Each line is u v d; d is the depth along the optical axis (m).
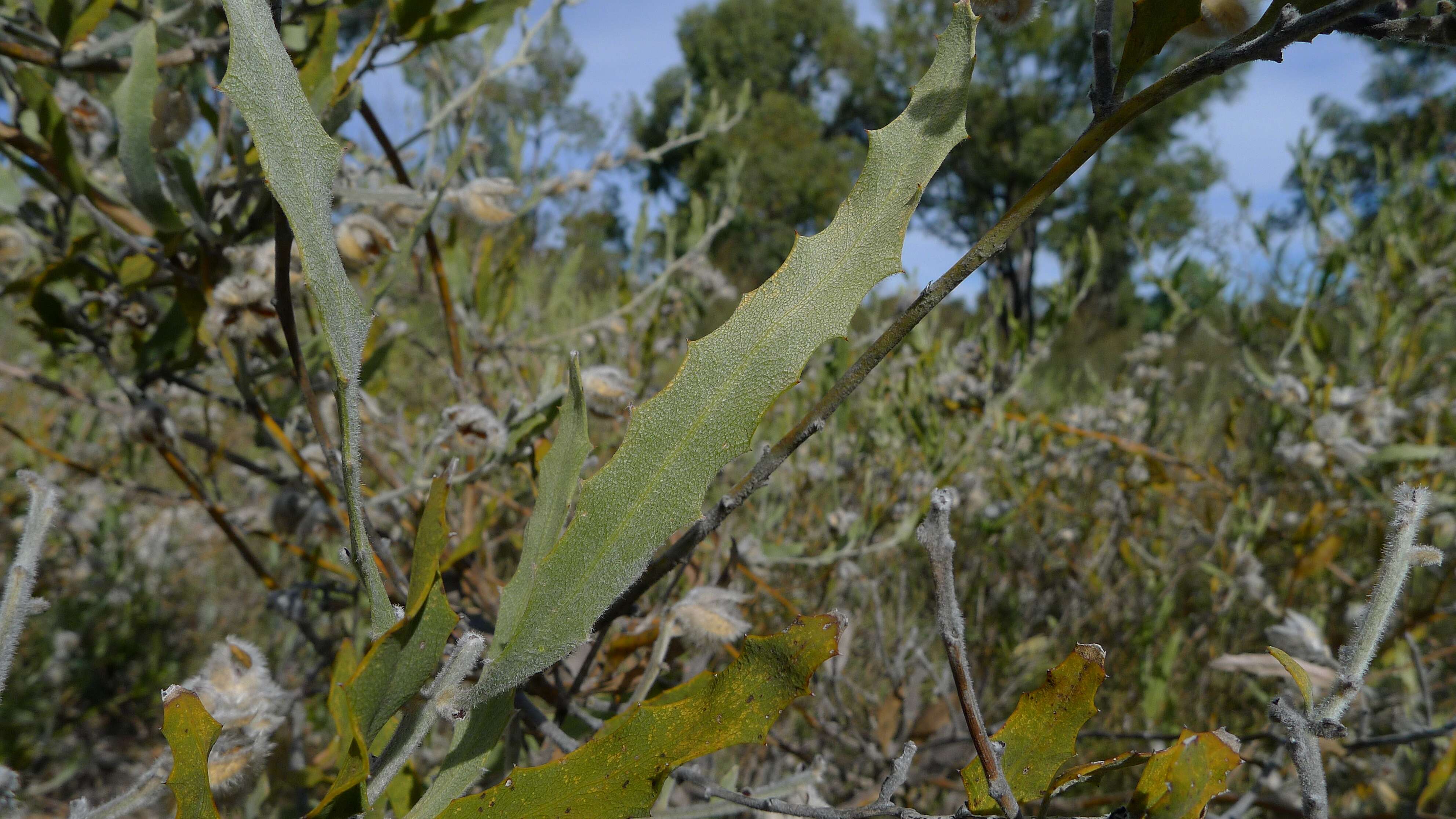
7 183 0.40
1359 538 0.79
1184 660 0.79
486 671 0.17
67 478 0.80
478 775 0.17
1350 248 0.93
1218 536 0.73
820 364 0.77
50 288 0.43
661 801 0.25
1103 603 0.87
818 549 0.73
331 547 0.50
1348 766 0.41
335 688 0.14
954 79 0.17
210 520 0.96
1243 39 0.15
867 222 0.17
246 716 0.20
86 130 0.40
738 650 0.42
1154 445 1.04
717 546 0.52
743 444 0.16
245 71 0.14
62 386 0.43
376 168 0.53
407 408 0.81
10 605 0.17
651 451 0.17
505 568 0.59
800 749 0.58
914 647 0.62
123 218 0.39
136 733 0.90
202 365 0.51
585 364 0.69
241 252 0.37
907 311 0.17
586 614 0.16
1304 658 0.38
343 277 0.15
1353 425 0.73
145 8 0.36
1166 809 0.15
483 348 0.60
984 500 0.83
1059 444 1.09
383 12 0.37
